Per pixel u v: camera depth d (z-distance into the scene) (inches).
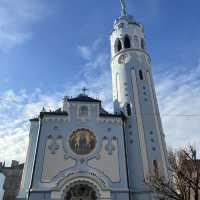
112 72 2031.3
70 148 1461.6
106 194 1321.4
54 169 1373.0
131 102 1736.0
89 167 1407.5
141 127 1625.2
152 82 1900.8
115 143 1523.1
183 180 1022.4
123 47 2039.9
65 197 1298.0
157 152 1547.7
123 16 2236.7
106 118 1611.7
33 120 1669.5
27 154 1515.7
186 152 1062.4
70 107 1612.9
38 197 1272.1
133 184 1444.4
